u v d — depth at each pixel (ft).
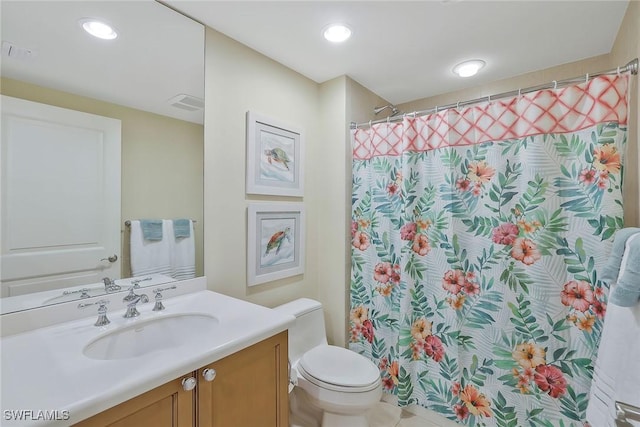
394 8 4.39
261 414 3.40
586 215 4.34
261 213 5.63
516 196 4.94
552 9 4.42
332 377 4.71
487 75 6.62
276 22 4.74
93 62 3.80
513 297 4.95
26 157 3.33
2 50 3.19
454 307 5.39
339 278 6.56
